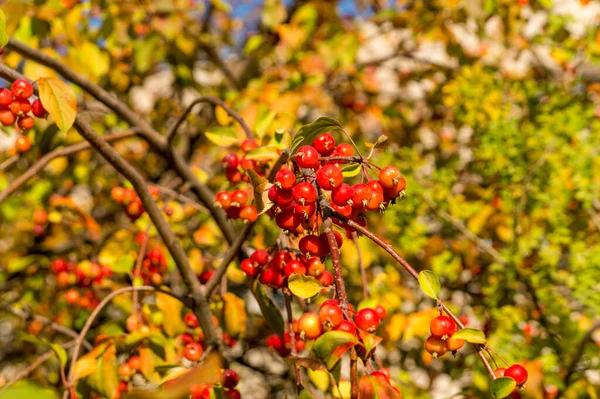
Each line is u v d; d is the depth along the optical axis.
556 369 2.89
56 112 1.89
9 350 4.96
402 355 3.91
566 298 3.27
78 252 4.02
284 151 1.76
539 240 3.24
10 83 1.99
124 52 4.78
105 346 2.24
